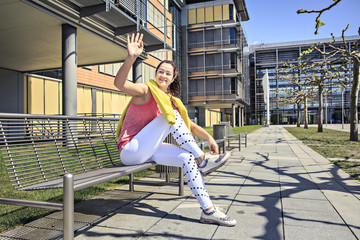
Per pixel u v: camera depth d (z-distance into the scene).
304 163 6.17
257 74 60.41
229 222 2.38
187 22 37.84
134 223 2.47
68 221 1.57
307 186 3.95
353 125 12.60
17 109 14.40
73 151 2.83
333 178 4.50
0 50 11.05
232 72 36.38
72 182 1.59
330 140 13.19
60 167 2.59
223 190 3.73
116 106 21.62
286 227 2.36
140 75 13.05
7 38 9.64
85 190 3.68
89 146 3.10
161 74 2.58
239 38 39.03
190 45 37.84
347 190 3.71
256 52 59.88
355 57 11.17
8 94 14.05
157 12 22.83
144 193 3.56
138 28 10.17
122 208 2.92
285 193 3.56
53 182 2.11
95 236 2.18
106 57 12.76
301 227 2.36
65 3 7.96
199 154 2.50
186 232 2.26
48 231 2.27
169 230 2.30
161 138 2.47
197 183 2.42
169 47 13.09
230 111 62.69
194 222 2.49
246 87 49.09
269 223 2.46
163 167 3.84
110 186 4.02
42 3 7.25
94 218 2.59
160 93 2.38
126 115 2.60
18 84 14.52
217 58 36.84
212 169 2.65
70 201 1.57
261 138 15.32
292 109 61.47
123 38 10.99
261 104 61.38
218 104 38.62
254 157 7.24
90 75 18.27
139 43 1.99
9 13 7.51
